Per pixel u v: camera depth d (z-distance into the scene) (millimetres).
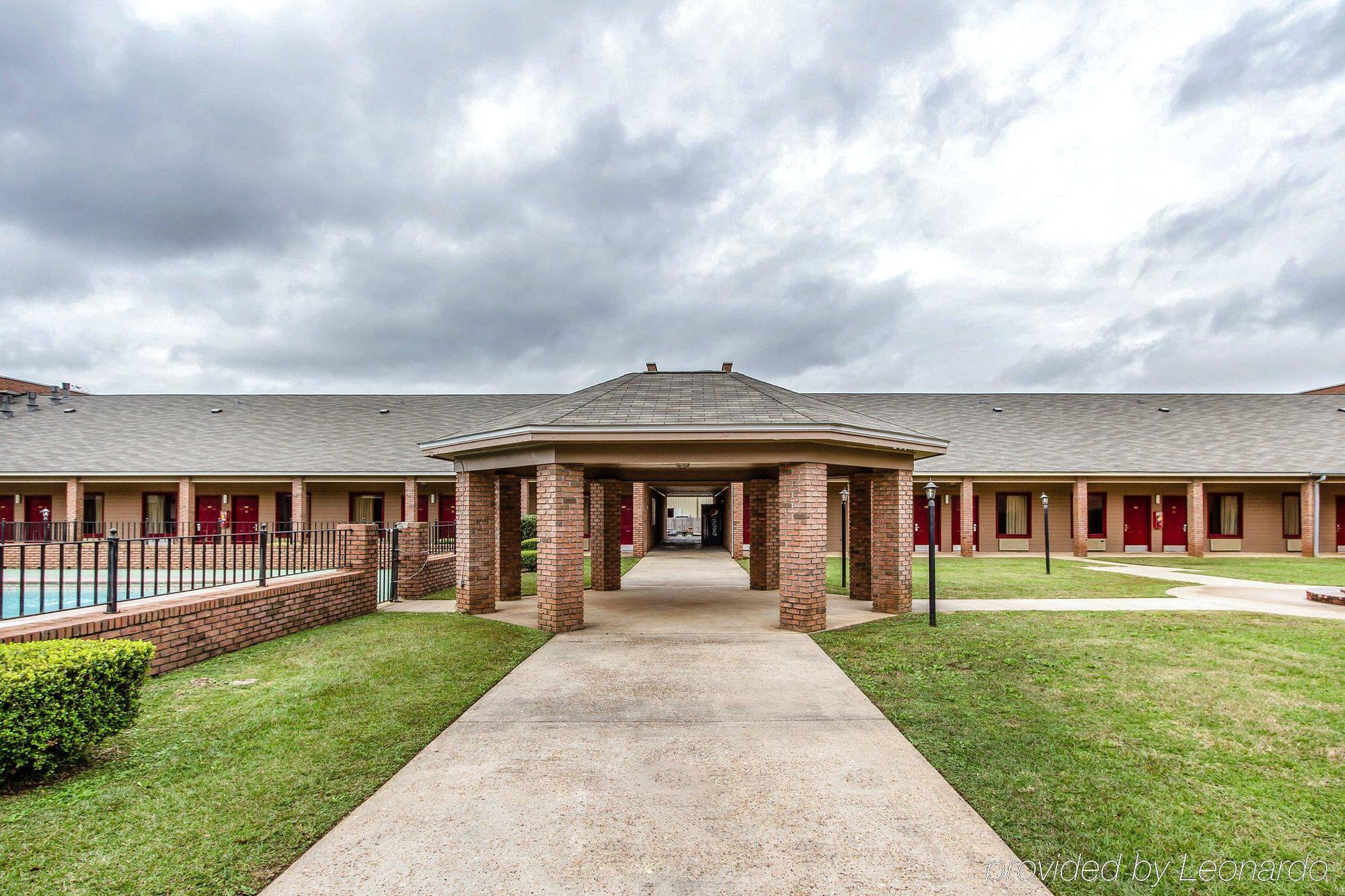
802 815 3885
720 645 8375
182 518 21922
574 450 9445
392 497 24359
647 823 3781
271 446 23828
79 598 6852
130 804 3879
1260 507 24781
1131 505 25156
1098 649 7887
